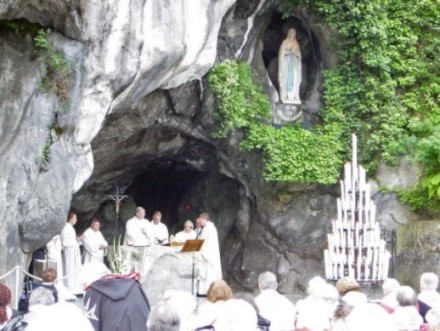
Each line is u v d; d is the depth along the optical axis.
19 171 17.92
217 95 24.64
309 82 27.14
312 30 26.56
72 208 26.62
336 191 25.95
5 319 8.87
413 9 25.98
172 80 21.52
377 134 25.50
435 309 9.05
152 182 28.50
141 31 19.16
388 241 25.02
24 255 18.52
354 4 25.50
